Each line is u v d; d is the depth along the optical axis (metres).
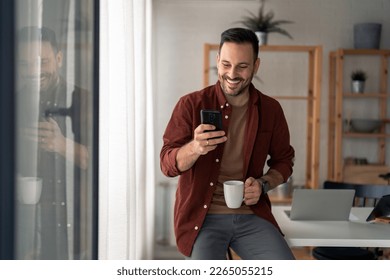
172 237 4.52
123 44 2.29
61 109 1.31
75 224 1.42
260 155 2.12
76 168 1.42
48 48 1.23
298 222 2.29
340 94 4.34
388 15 4.69
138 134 3.29
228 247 2.17
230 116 2.07
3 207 0.99
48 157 1.24
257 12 4.64
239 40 1.92
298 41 4.68
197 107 2.07
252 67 1.97
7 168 1.00
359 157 4.75
